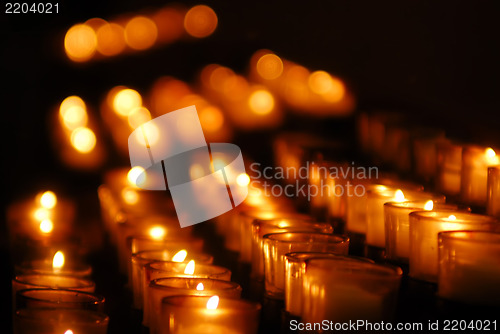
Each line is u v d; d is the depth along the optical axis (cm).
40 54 286
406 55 173
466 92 162
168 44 240
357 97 175
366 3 181
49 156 272
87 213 207
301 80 193
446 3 164
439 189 137
